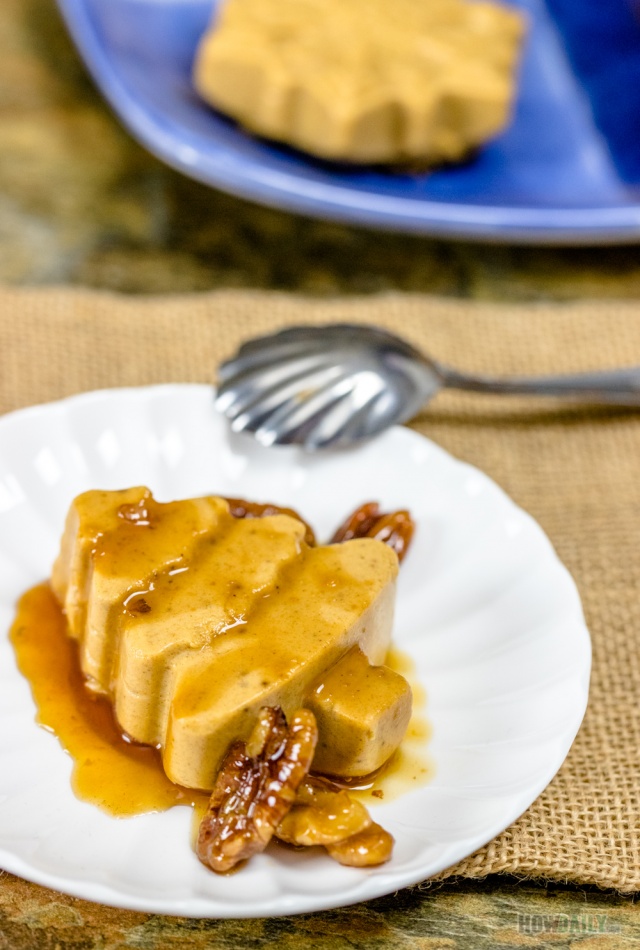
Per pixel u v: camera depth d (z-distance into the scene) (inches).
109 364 20.2
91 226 21.9
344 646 16.7
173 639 16.6
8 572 17.8
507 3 24.0
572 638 17.2
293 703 16.5
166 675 16.6
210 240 22.0
